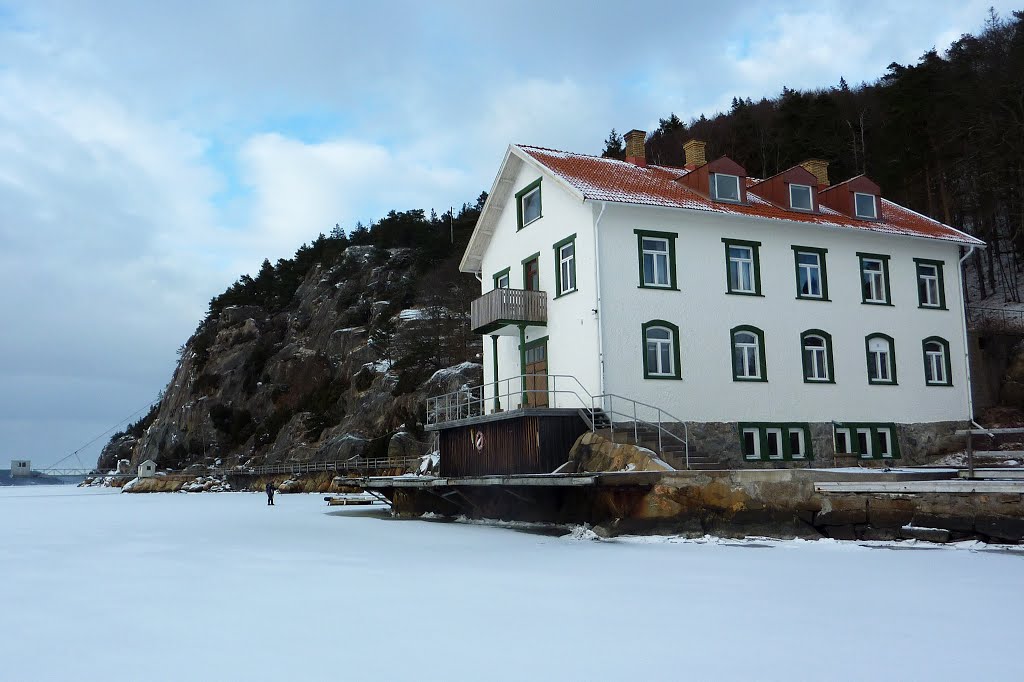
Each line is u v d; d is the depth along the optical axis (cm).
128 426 15125
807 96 8256
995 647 848
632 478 2183
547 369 3209
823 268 3338
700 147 3634
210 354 11706
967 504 1753
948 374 3534
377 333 9125
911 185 6022
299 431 8850
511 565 1620
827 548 1769
